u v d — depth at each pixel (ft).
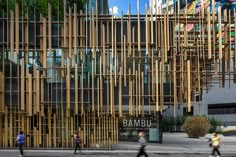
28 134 97.71
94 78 97.35
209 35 92.22
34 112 96.63
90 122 99.19
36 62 97.45
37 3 121.39
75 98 96.68
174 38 95.66
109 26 96.99
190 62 96.22
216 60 95.55
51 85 97.96
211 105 267.18
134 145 110.32
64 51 96.43
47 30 97.81
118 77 96.68
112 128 99.35
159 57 95.76
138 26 95.50
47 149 97.45
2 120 97.96
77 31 96.22
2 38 97.81
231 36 95.20
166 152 99.35
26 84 97.14
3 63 97.66
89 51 97.09
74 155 88.17
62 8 121.90
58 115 98.27
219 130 214.48
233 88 258.78
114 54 96.02
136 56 96.58
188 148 112.88
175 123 233.76
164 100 96.68
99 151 95.76
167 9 96.17
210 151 103.86
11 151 93.50
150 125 124.67
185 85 95.76
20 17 103.40
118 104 98.58
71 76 97.45
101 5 135.95
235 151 106.22
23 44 96.94
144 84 97.14
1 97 97.40
